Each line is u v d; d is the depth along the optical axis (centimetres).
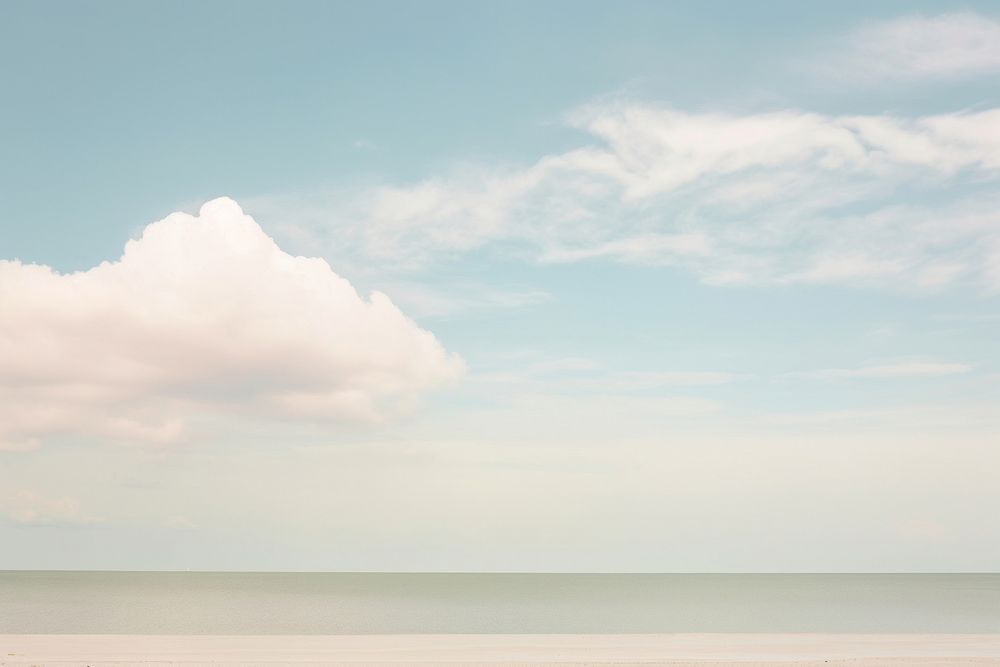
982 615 9831
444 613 10606
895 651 4831
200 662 4084
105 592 17688
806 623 8531
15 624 8169
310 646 5003
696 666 4022
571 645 5153
